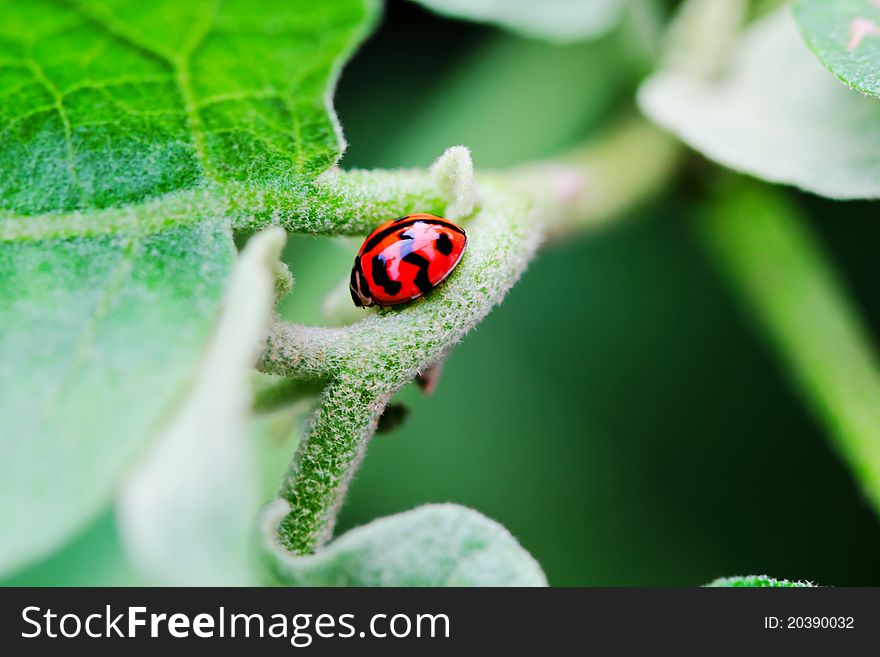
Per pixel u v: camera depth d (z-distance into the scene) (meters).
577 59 0.15
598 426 0.15
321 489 0.10
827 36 0.11
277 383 0.10
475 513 0.10
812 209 0.15
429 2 0.13
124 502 0.09
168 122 0.10
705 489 0.15
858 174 0.12
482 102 0.15
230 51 0.10
